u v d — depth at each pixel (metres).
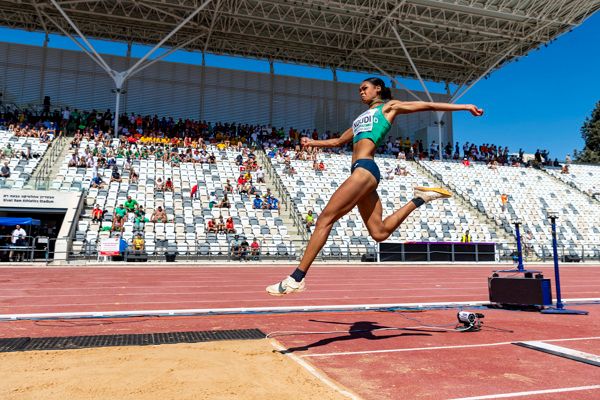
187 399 2.71
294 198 24.86
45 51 31.75
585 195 31.19
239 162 26.95
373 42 32.41
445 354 4.21
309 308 6.90
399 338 4.89
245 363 3.58
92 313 6.21
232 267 17.48
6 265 16.08
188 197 22.58
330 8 27.06
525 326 5.78
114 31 31.81
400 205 25.94
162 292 9.31
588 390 3.18
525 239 25.09
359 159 3.82
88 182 21.66
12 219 17.45
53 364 3.48
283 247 20.55
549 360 4.02
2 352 3.90
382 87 4.21
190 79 34.53
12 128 25.41
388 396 2.99
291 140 33.25
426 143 38.00
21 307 7.06
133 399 2.69
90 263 16.95
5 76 30.62
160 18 27.98
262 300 8.24
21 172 21.33
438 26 28.58
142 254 18.20
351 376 3.44
